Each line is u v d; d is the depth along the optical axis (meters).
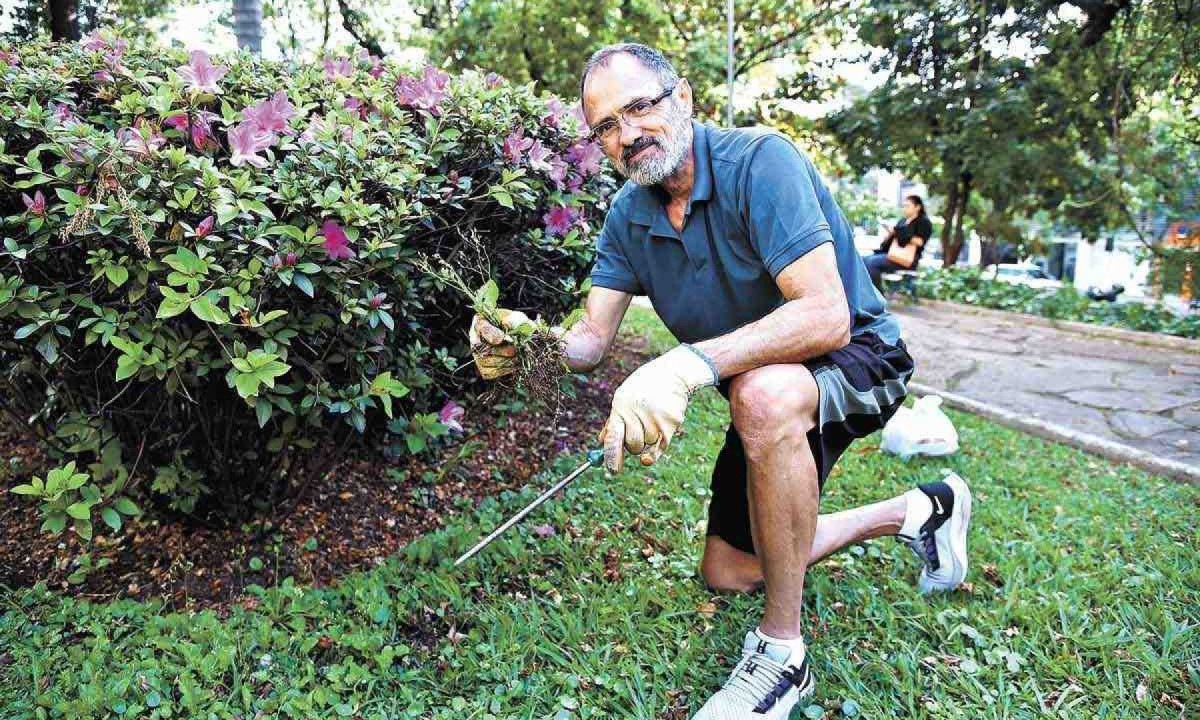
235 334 1.71
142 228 1.57
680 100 1.72
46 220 1.62
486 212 2.46
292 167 1.83
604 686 1.81
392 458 2.75
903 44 9.25
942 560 2.16
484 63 7.62
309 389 1.90
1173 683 1.87
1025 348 6.70
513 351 1.82
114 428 2.13
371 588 2.08
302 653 1.84
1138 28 7.64
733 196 1.71
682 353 1.56
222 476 2.23
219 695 1.71
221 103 2.11
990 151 9.23
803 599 2.17
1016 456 3.55
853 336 1.85
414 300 2.13
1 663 1.79
